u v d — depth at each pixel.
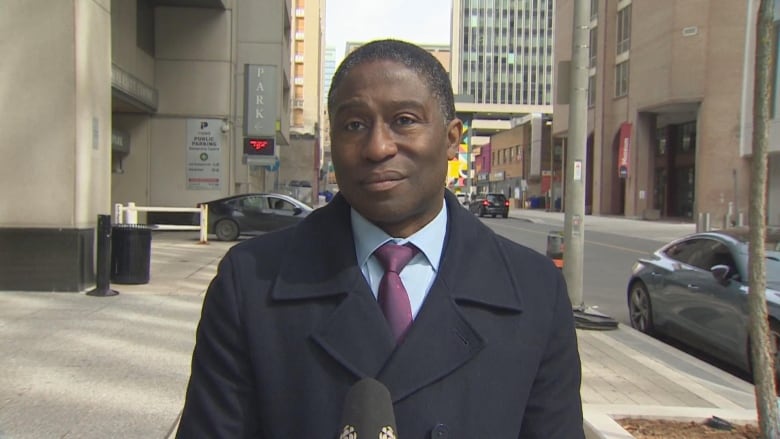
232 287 1.47
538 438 1.49
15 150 8.90
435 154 1.49
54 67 8.91
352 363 1.35
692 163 42.88
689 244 8.12
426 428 1.31
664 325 8.02
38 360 5.74
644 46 40.88
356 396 1.24
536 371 1.46
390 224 1.51
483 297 1.43
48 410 4.57
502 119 131.25
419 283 1.48
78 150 9.01
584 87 8.89
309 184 53.84
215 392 1.42
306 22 68.44
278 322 1.41
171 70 21.62
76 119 8.95
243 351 1.43
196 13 21.64
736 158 35.59
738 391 5.57
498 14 130.50
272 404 1.37
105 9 9.87
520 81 130.25
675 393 5.43
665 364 6.41
